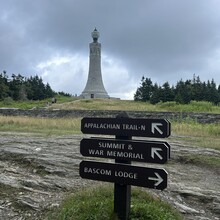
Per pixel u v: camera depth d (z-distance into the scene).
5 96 78.06
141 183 4.62
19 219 5.65
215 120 23.83
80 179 7.61
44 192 6.77
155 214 5.12
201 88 62.84
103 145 4.95
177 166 9.55
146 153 4.61
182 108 41.12
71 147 11.45
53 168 8.39
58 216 5.46
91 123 5.09
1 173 7.99
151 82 72.75
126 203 4.90
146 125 4.65
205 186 7.59
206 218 5.86
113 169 4.84
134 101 65.00
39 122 22.67
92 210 5.21
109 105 49.97
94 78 77.56
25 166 8.81
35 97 86.62
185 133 17.33
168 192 6.97
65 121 23.34
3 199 6.40
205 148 11.77
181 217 5.65
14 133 16.36
